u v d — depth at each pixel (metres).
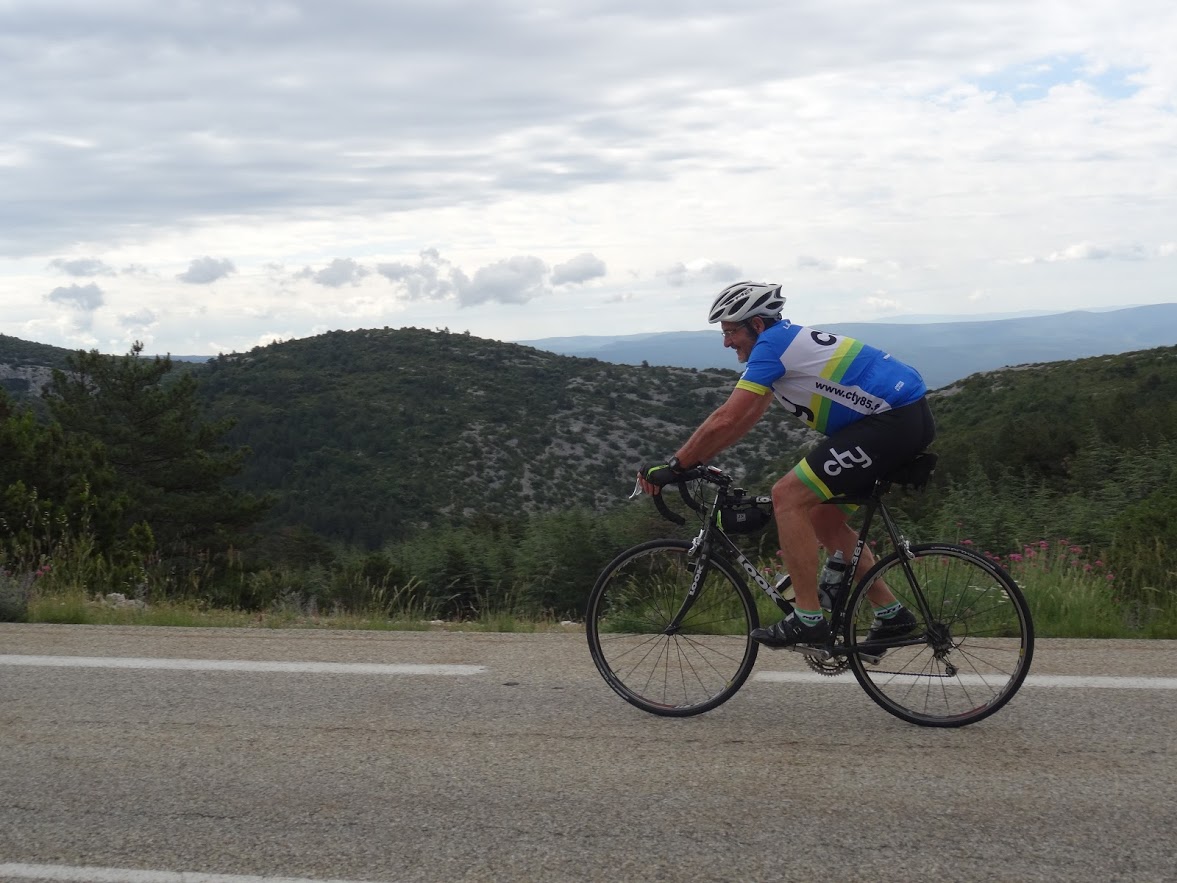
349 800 3.58
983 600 4.31
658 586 4.64
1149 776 3.69
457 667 5.37
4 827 3.39
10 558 9.68
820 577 4.48
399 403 96.81
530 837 3.26
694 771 3.80
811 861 3.06
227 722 4.47
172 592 10.68
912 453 4.24
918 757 3.93
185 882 3.00
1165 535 9.20
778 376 4.23
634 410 102.38
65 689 5.02
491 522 13.80
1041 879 2.94
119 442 30.66
